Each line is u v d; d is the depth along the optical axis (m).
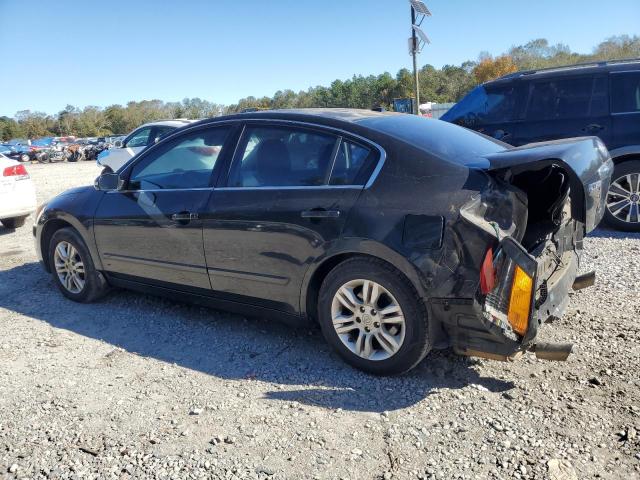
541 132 7.23
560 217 3.90
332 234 3.47
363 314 3.46
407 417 3.06
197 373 3.71
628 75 6.86
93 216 4.82
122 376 3.71
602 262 5.61
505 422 2.96
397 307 3.31
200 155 4.25
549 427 2.90
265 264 3.82
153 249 4.45
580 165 3.27
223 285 4.11
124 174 4.71
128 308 5.00
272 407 3.24
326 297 3.59
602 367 3.48
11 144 52.94
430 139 3.68
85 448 2.91
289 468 2.69
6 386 3.62
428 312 3.22
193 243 4.17
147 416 3.20
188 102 147.50
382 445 2.83
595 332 3.97
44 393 3.51
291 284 3.73
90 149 41.62
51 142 58.59
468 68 106.19
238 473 2.66
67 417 3.21
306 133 3.82
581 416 2.98
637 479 2.50
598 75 6.99
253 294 3.97
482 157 3.54
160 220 4.34
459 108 7.93
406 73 89.56
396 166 3.41
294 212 3.63
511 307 3.00
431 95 91.19
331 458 2.75
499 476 2.56
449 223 3.12
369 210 3.36
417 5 16.09
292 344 4.09
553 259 3.66
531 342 3.13
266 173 3.90
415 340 3.28
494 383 3.38
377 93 92.62
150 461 2.78
